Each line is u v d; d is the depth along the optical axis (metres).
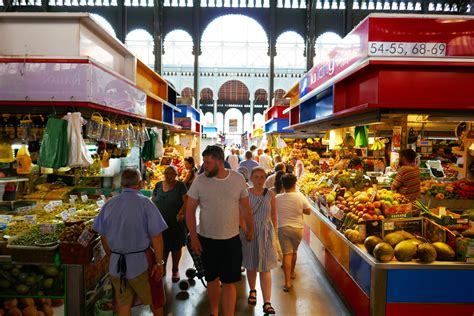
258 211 3.83
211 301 3.40
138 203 3.01
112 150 5.08
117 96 4.24
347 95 4.51
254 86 30.20
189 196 3.32
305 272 5.12
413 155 4.60
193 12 21.84
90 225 3.52
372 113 3.85
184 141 12.55
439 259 3.23
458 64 3.53
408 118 4.50
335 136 8.16
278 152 13.80
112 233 2.95
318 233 5.54
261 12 22.14
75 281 3.28
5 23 3.70
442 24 3.53
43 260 3.24
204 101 32.62
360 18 21.89
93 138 4.00
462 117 3.80
